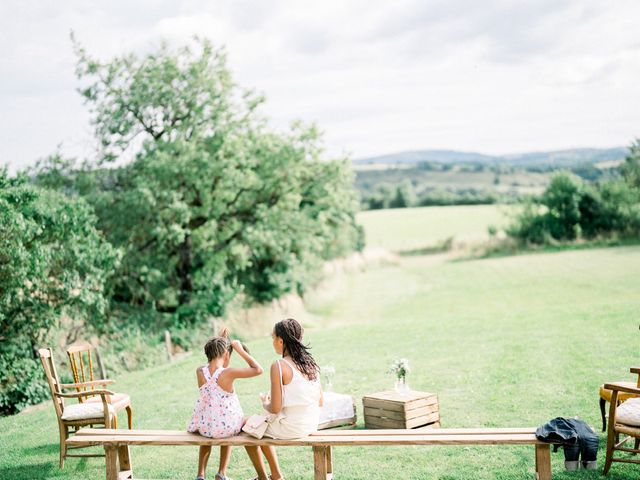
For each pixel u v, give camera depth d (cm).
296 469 784
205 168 2477
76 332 2080
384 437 633
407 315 3425
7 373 1655
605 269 3984
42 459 902
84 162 2584
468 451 807
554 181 5053
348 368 1404
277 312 2952
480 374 1242
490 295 3778
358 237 5178
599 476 683
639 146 4950
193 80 2609
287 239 2791
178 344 2328
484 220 7644
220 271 2716
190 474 791
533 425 898
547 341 1514
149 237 2561
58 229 1784
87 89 2572
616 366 1211
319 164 2959
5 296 1638
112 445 669
